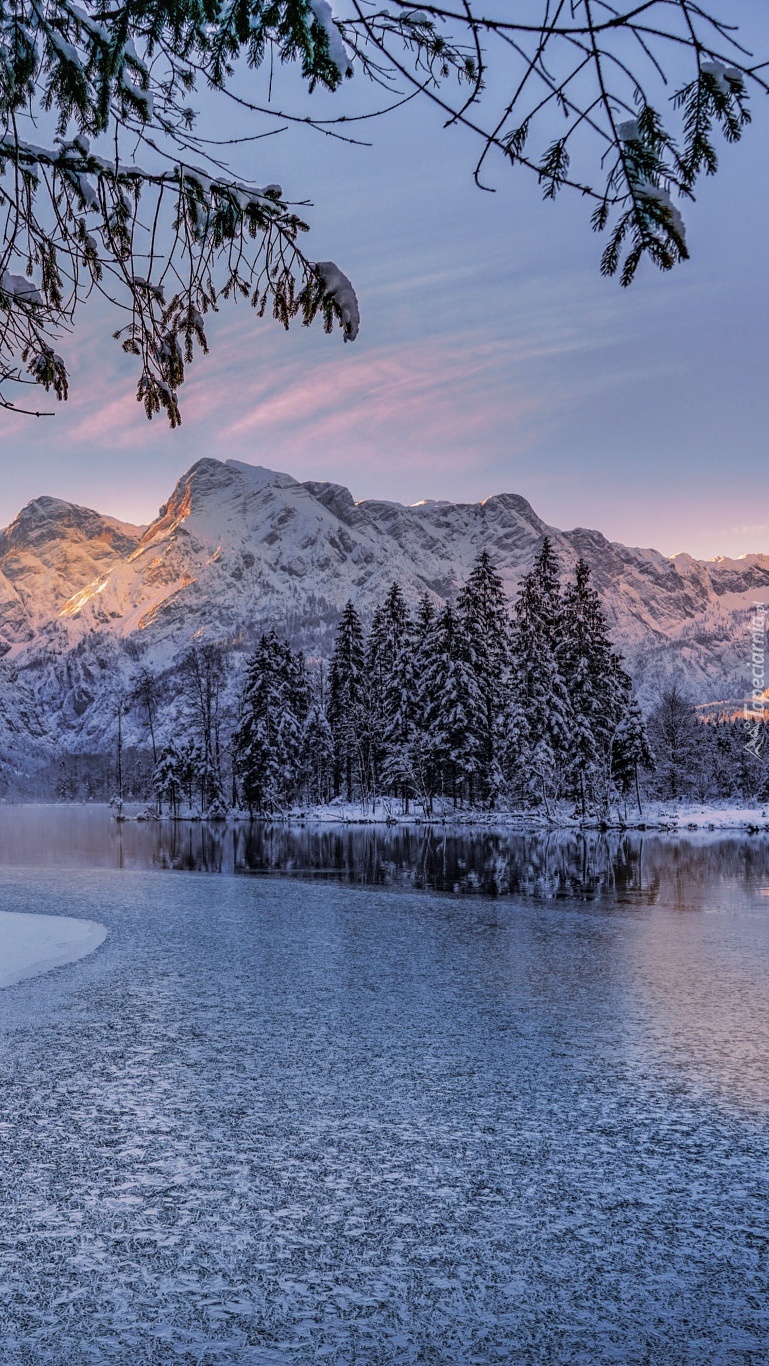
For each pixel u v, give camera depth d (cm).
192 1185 620
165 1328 447
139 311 398
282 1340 436
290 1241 539
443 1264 513
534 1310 465
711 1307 469
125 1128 729
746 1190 614
